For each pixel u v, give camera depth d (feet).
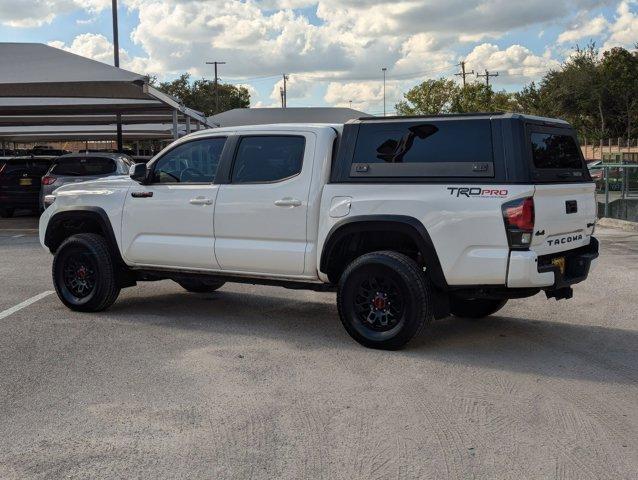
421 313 19.38
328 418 15.11
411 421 14.92
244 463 12.98
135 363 19.11
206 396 16.49
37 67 46.96
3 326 23.34
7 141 141.49
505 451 13.43
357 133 20.33
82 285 25.41
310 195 20.92
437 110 177.58
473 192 18.49
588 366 18.78
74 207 25.40
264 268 21.94
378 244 21.11
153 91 51.24
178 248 23.36
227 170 22.62
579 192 20.63
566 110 225.97
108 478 12.41
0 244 45.32
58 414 15.40
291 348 20.59
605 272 33.37
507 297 19.31
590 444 13.74
